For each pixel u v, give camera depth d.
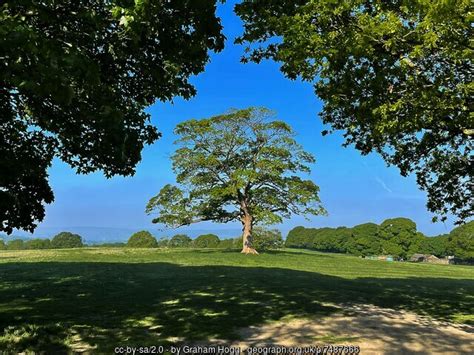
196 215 47.91
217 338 9.74
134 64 8.45
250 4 10.49
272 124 46.53
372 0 9.00
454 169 14.21
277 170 45.75
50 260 33.97
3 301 14.38
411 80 8.90
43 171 11.08
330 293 18.30
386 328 11.33
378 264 43.66
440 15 7.03
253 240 54.31
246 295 16.62
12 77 5.29
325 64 9.53
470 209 14.93
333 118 13.38
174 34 8.02
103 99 7.74
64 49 6.13
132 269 27.50
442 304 16.69
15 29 5.01
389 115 9.27
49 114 9.33
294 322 11.70
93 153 10.20
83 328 10.35
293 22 8.98
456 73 9.69
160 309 13.28
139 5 5.75
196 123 46.84
